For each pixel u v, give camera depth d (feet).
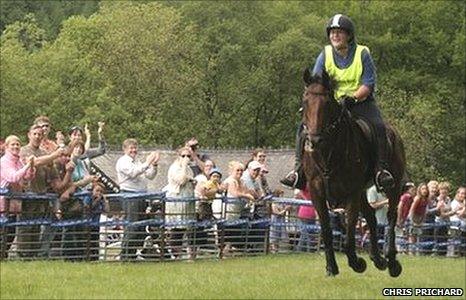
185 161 53.83
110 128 185.78
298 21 221.46
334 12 226.38
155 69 202.28
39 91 184.96
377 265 42.16
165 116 203.31
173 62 208.23
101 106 188.55
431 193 73.72
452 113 211.00
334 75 39.60
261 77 213.25
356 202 38.78
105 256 49.57
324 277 40.88
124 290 35.63
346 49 39.55
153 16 209.77
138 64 202.59
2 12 272.51
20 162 47.16
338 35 39.29
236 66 217.15
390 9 216.33
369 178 39.27
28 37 220.43
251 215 57.47
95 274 40.37
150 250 51.19
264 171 62.34
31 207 46.57
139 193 50.21
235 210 56.39
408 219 70.18
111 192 54.13
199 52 212.02
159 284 37.37
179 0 234.79
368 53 39.55
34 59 195.83
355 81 39.40
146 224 50.55
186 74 203.51
